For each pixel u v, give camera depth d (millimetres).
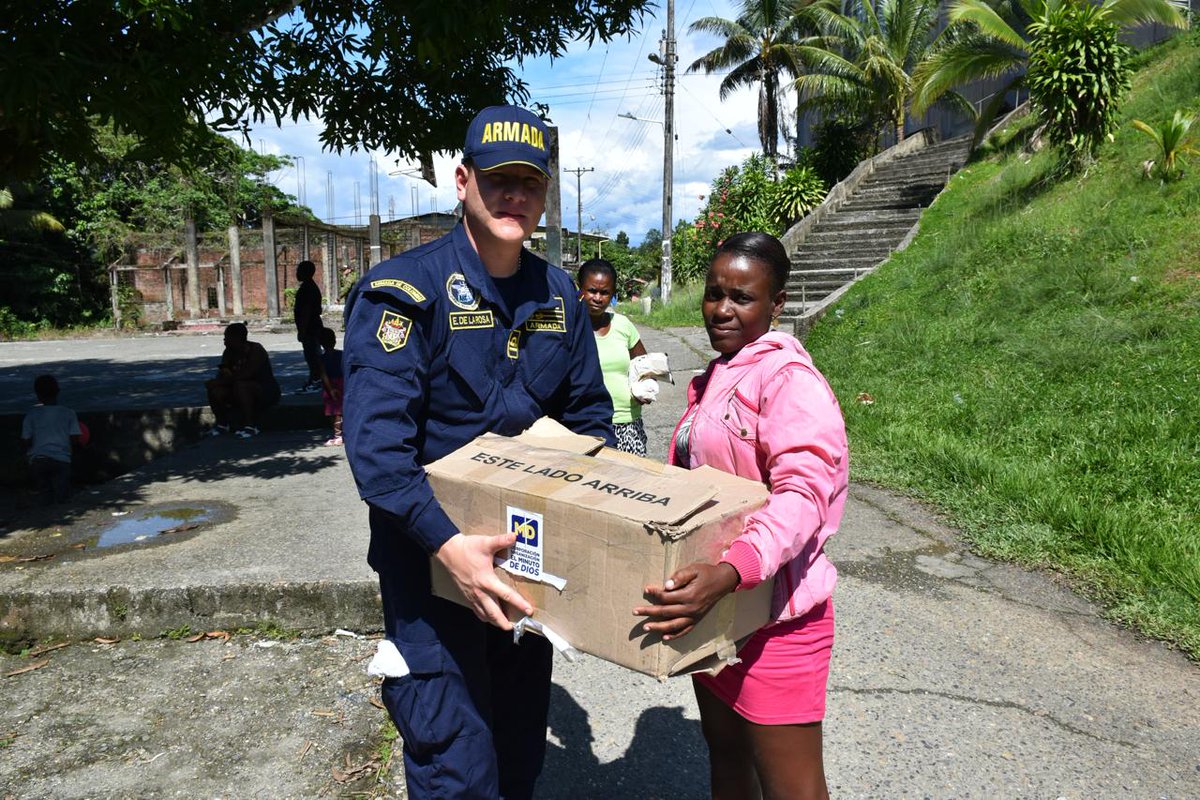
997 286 9602
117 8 3693
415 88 6246
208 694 3221
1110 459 5363
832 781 2703
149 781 2688
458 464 1782
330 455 6785
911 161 19969
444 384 1911
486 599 1671
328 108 6055
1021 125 16703
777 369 1774
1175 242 8555
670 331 15750
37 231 29281
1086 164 11555
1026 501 5145
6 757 2818
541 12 6207
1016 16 18859
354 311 1833
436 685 1887
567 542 1559
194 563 4000
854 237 15867
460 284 1914
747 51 25672
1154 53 14852
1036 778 2729
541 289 2078
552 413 2199
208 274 35438
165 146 4910
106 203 32938
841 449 1751
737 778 2047
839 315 11008
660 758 2842
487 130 1849
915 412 7129
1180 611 3842
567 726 3041
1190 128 10695
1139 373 6543
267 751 2848
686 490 1555
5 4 3803
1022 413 6555
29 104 3873
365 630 3727
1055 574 4383
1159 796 2648
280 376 12586
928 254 12289
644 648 1481
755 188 21375
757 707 1813
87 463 7949
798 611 1753
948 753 2857
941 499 5477
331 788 2646
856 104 23062
